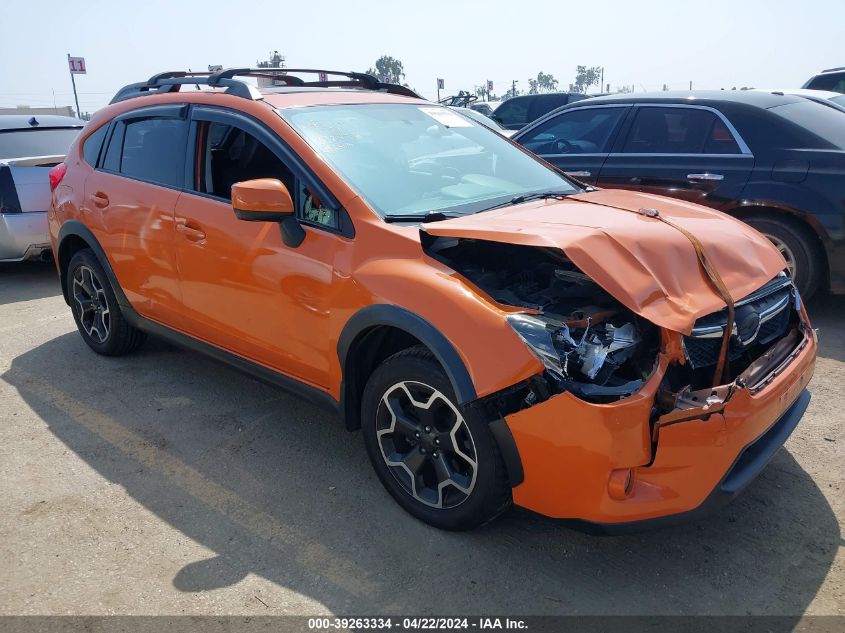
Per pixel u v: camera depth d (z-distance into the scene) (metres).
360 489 3.32
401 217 3.13
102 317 4.82
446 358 2.64
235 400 4.28
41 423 4.02
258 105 3.62
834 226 5.02
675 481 2.47
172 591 2.65
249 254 3.44
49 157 6.93
